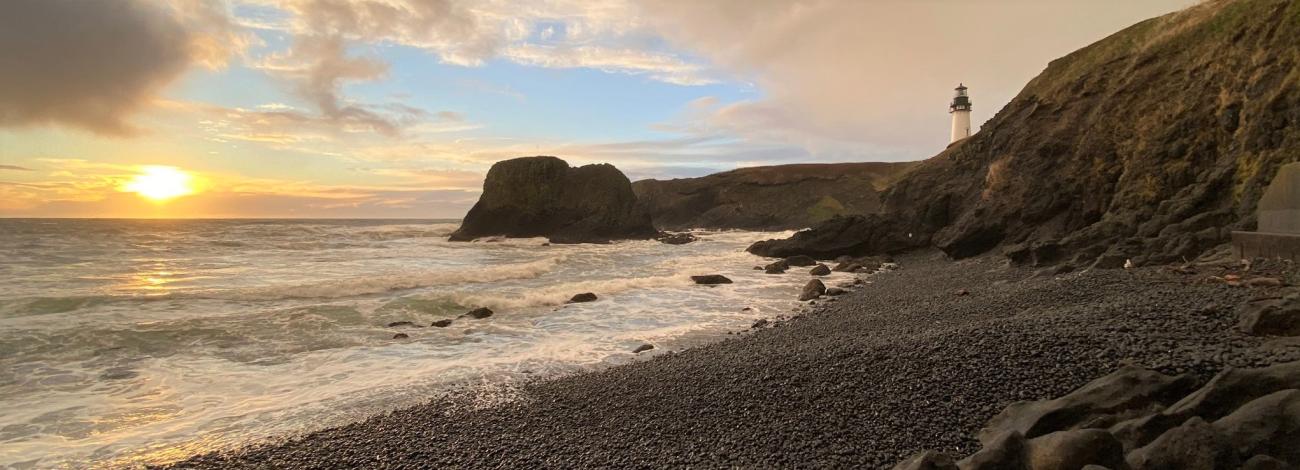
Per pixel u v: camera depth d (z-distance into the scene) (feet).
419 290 79.20
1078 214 90.27
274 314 57.31
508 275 94.43
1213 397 18.94
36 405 33.65
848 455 21.86
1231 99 71.61
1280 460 15.40
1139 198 78.48
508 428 28.99
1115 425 19.38
